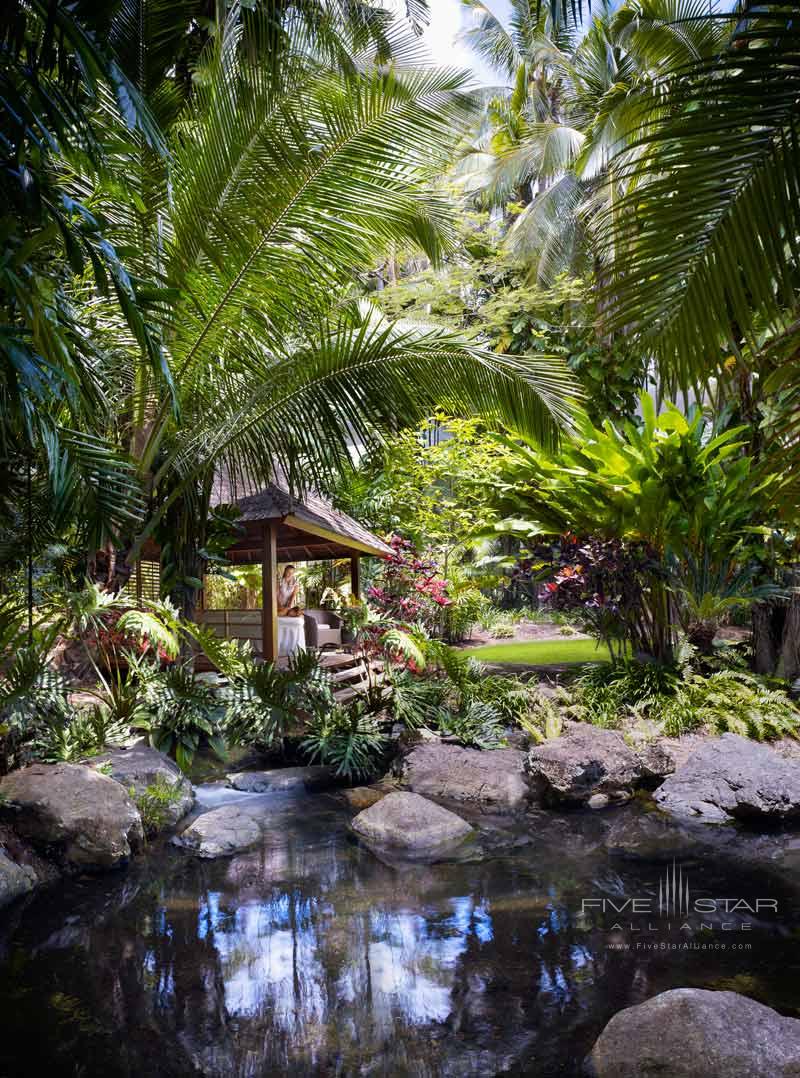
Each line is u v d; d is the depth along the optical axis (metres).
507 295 15.44
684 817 5.32
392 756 7.07
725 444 9.30
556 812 5.53
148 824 5.07
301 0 6.57
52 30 2.15
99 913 3.76
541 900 3.82
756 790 5.32
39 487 5.25
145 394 6.32
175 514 7.31
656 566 8.70
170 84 6.05
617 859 4.47
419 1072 2.36
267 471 7.00
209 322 5.94
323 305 6.34
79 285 4.98
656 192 2.22
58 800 4.55
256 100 5.47
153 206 5.41
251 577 13.21
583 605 9.01
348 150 5.60
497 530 9.88
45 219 2.41
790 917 3.55
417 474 14.95
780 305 2.35
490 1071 2.37
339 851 4.72
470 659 9.34
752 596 8.47
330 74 5.57
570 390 6.69
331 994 2.88
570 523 9.52
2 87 2.17
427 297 15.05
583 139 15.20
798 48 1.94
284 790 6.24
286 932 3.48
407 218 6.05
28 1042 2.59
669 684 8.12
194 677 6.97
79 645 7.49
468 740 7.14
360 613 8.52
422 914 3.67
